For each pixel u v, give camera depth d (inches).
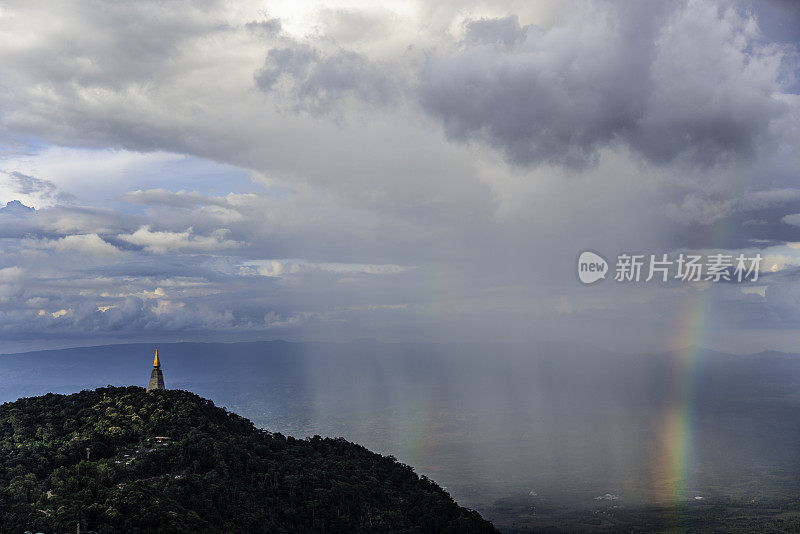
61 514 7180.1
